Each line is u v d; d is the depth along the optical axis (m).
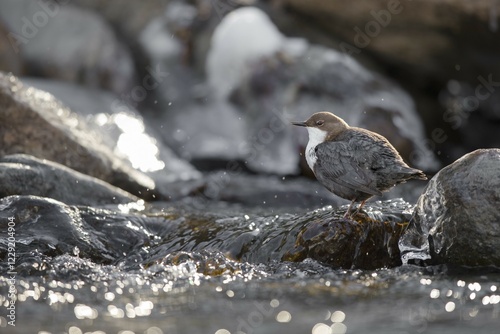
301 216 9.78
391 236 9.14
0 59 18.48
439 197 8.84
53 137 12.48
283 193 13.29
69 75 19.19
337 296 7.68
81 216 9.70
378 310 7.20
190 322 6.90
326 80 17.30
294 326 6.77
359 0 17.47
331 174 9.38
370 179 9.03
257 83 18.03
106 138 15.79
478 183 8.48
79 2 21.11
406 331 6.58
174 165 15.81
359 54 18.39
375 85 17.28
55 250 9.05
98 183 11.26
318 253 8.84
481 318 6.90
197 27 19.95
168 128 18.47
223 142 17.89
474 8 16.23
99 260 9.23
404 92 17.56
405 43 17.64
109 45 19.62
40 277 8.39
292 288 8.02
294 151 16.91
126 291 7.96
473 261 8.51
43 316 7.07
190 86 19.39
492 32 16.52
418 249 9.00
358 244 8.87
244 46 18.47
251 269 8.79
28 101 12.73
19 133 12.38
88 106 17.50
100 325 6.81
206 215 10.63
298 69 17.83
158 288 8.09
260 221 9.90
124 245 9.56
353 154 9.27
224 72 18.75
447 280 8.16
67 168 11.18
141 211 10.99
